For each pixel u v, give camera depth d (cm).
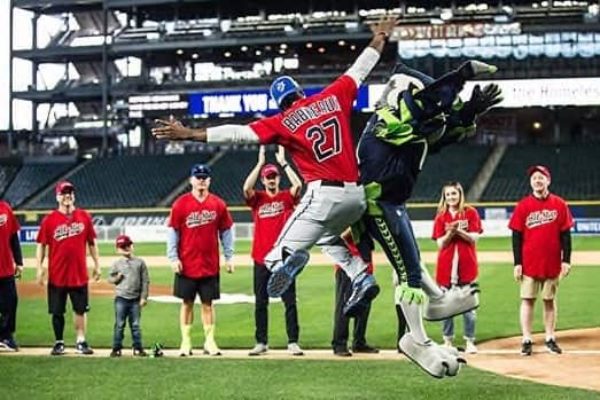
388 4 5806
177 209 1197
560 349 1191
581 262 2786
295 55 6116
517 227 1164
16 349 1277
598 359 1120
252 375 1023
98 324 1573
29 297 2030
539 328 1421
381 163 693
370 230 709
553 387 938
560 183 4981
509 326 1441
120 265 1195
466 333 1184
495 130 5775
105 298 1984
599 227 4378
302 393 916
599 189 4859
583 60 5266
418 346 716
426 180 5134
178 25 5981
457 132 728
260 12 6062
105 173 5841
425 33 5369
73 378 1019
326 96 689
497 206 4478
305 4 6019
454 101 694
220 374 1033
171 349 1281
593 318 1534
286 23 5806
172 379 1005
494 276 2370
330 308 1738
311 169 680
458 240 1160
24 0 6212
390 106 700
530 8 5372
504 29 5319
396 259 708
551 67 5297
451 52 5356
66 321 1616
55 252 1224
